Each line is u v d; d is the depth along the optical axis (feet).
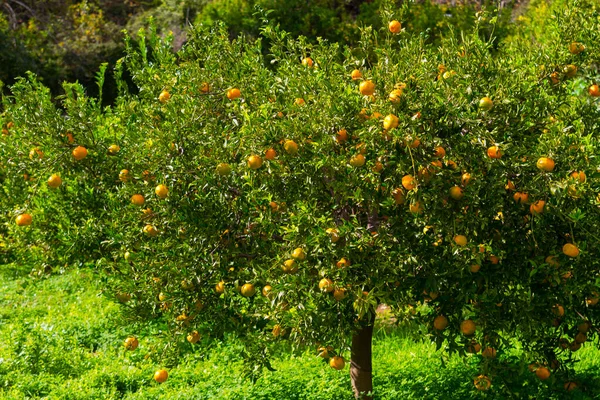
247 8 44.96
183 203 13.83
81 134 15.10
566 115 14.14
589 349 19.63
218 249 14.42
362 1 50.75
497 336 13.05
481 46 13.12
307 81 13.76
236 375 19.49
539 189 11.92
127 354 22.04
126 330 24.17
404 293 13.35
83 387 19.26
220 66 15.69
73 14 73.31
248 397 17.80
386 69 13.50
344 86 13.57
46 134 14.97
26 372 20.26
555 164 12.01
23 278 31.94
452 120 12.24
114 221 15.21
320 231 12.16
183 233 14.16
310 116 12.89
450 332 13.53
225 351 21.49
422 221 12.51
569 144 11.93
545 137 12.35
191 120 14.40
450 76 13.14
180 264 13.98
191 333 15.03
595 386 16.60
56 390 18.74
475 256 12.01
